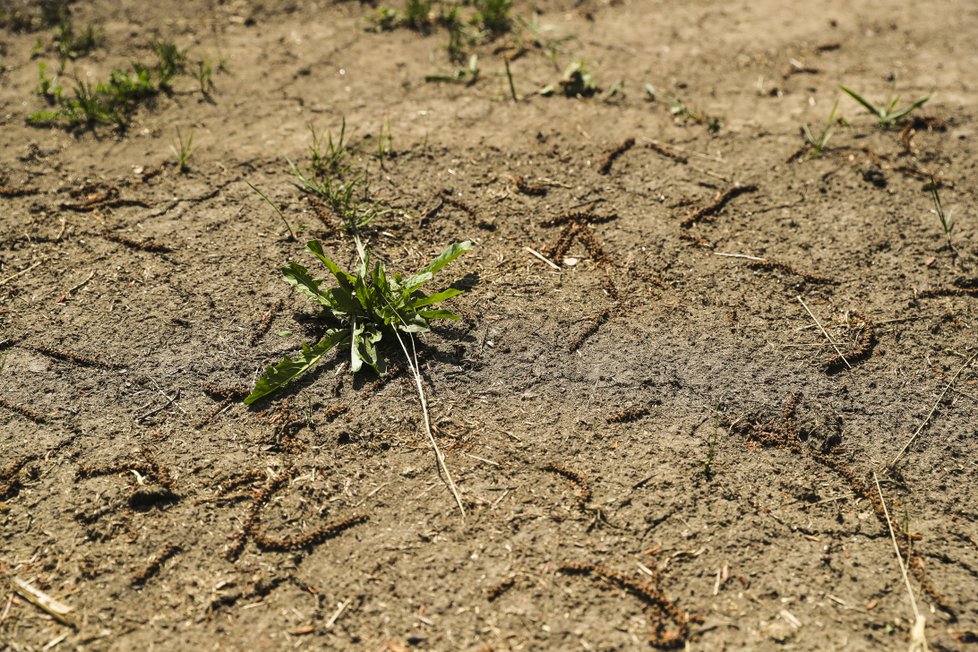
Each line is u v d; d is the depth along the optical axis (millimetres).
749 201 1399
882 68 1597
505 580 1099
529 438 1183
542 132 1478
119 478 1152
